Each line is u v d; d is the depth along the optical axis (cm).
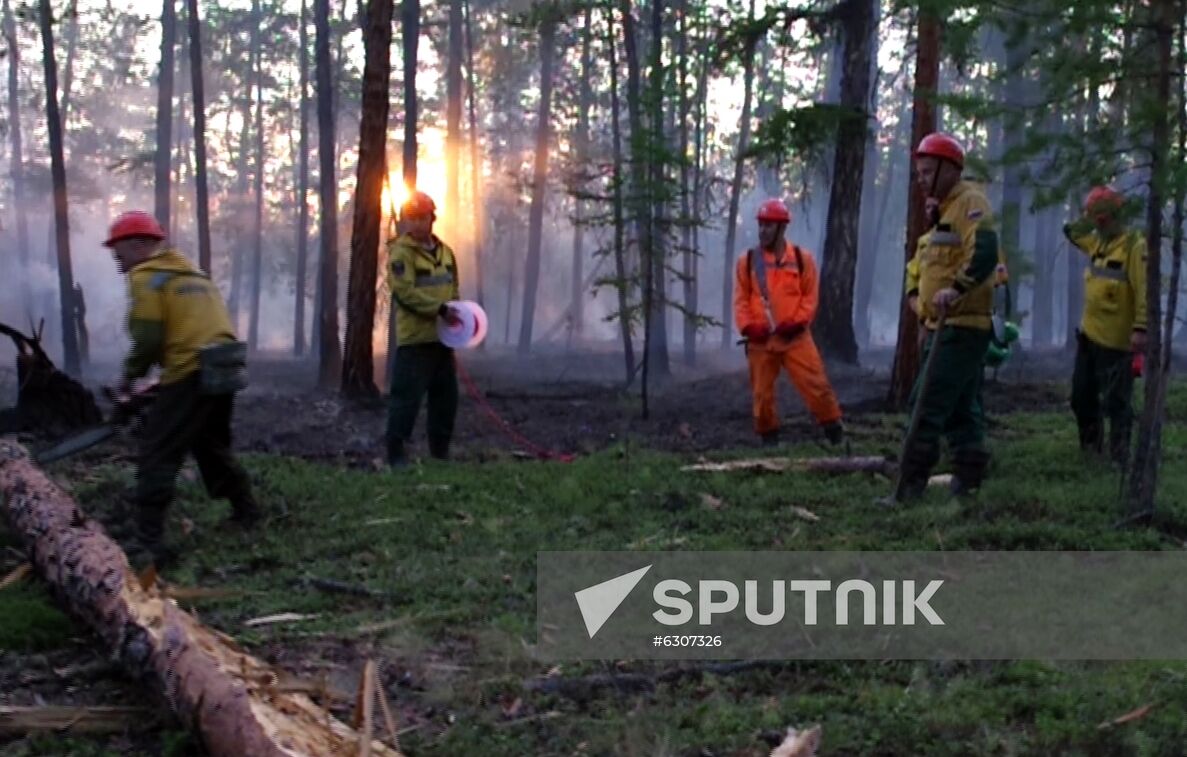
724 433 1243
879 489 850
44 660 505
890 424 1188
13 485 616
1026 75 732
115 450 957
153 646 438
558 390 1861
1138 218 713
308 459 1055
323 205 2538
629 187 1429
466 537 724
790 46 1666
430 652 531
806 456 979
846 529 725
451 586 622
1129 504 725
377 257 1471
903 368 1326
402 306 972
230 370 680
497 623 558
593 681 491
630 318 1429
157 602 481
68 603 532
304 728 397
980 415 812
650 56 1611
